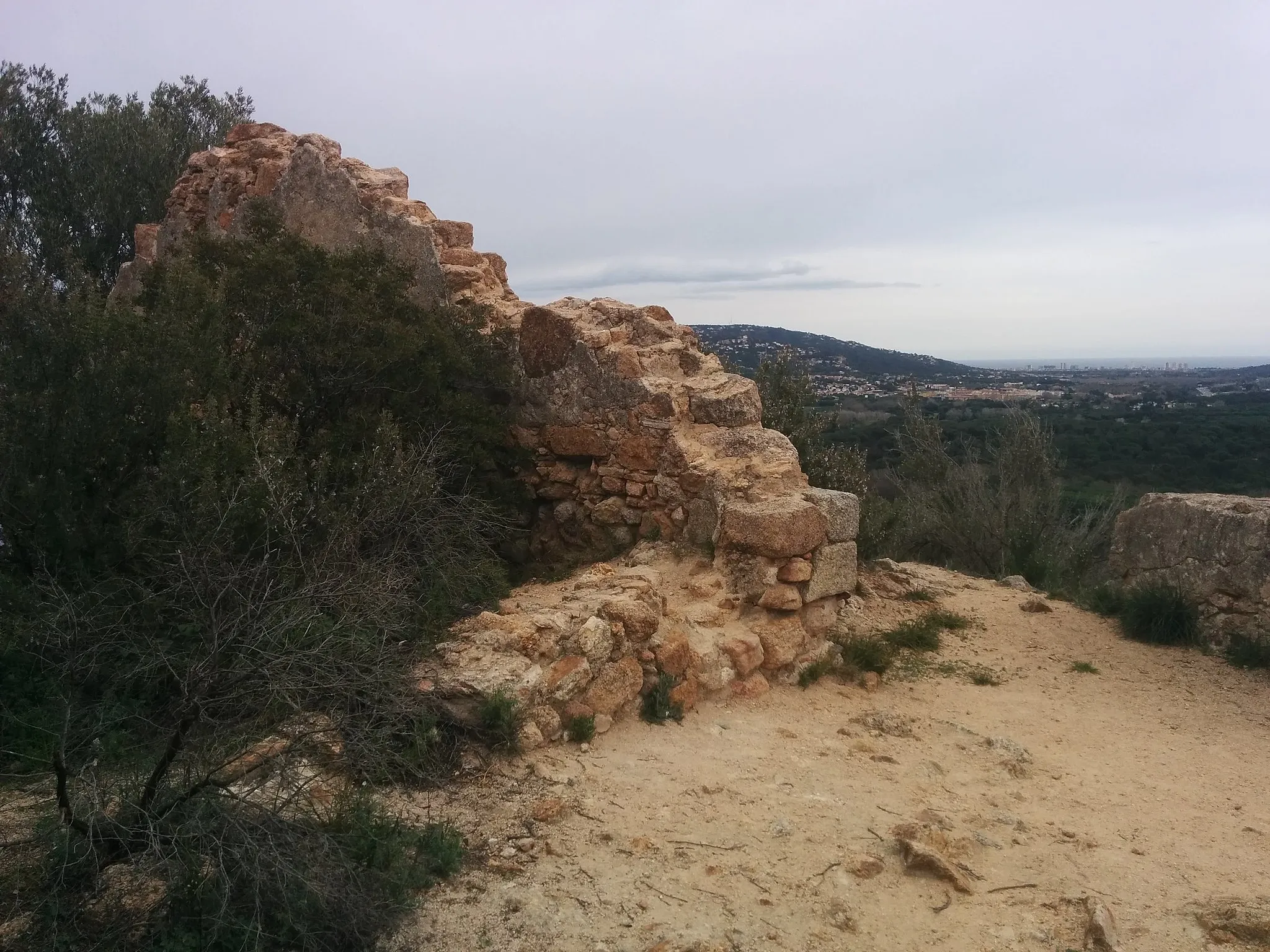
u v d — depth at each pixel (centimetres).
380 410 816
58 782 336
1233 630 818
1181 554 872
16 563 558
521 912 379
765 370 1313
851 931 384
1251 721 671
